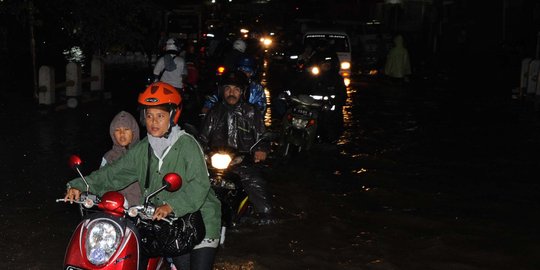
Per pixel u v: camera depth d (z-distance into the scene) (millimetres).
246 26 49125
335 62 12242
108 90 19156
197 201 4164
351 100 19297
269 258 6281
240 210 5945
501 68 31688
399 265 6215
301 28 29484
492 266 6258
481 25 39406
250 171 7145
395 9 48625
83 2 15969
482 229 7312
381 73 29422
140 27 17016
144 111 4211
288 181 9164
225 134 6605
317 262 6227
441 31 43875
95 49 17516
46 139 11359
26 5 15305
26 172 9039
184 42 30672
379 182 9258
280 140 10586
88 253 3814
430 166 10344
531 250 6688
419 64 34812
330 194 8570
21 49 29875
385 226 7355
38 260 6012
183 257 4551
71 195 4203
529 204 8305
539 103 17031
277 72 27875
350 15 51906
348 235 7020
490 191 8891
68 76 15414
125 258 3877
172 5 34031
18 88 18734
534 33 33344
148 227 4180
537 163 10648
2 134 11680
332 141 12227
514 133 13516
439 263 6293
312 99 10633
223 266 6051
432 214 7824
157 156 4242
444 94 21172
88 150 10578
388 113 16516
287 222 7316
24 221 7023
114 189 4398
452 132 13602
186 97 16781
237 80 6527
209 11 45500
